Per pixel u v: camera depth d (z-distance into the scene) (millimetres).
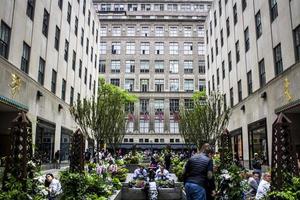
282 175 7027
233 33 32500
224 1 36188
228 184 9070
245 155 27891
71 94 33531
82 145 13492
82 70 37875
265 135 23062
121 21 71438
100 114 27734
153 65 69688
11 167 7367
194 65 69438
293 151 7188
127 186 15773
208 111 27750
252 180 10664
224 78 36031
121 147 64375
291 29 19672
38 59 24219
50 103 26359
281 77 20469
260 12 25125
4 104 16219
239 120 30000
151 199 14930
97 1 77562
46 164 23766
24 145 7480
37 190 7676
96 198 10969
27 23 22156
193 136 27344
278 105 21000
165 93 68125
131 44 70750
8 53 19297
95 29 45406
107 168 18797
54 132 27438
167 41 70750
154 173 19359
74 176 10438
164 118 67000
